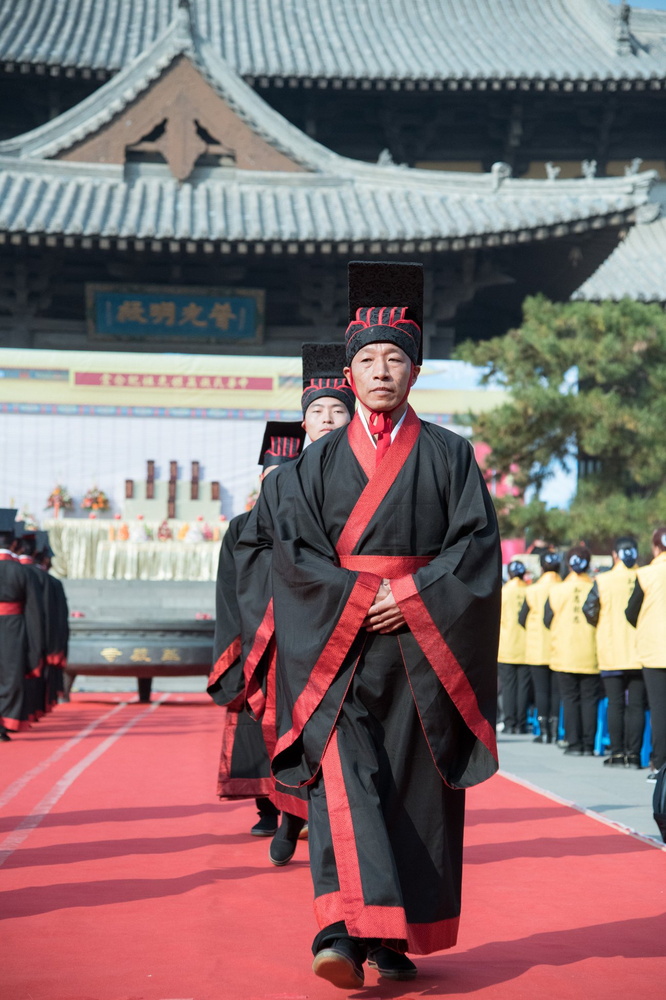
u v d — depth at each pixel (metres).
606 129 30.59
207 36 33.50
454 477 3.86
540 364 20.45
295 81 30.08
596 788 8.50
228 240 23.78
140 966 3.77
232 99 25.83
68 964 3.79
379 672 3.73
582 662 10.78
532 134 31.06
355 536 3.83
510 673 13.23
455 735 3.73
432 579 3.64
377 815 3.54
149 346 26.42
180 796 7.84
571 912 4.65
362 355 3.93
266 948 4.00
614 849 6.07
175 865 5.48
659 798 5.33
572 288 27.19
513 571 13.27
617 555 10.04
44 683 12.82
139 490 25.05
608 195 24.09
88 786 8.26
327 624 3.72
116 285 25.94
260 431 25.52
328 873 3.54
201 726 13.37
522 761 10.34
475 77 29.08
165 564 23.28
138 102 25.69
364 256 24.83
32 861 5.55
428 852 3.66
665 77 29.09
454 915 3.68
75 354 25.25
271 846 5.52
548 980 3.65
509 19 35.50
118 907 4.61
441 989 3.56
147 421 25.30
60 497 24.42
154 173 26.19
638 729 9.88
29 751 10.56
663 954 3.99
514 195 25.16
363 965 3.88
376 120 31.44
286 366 25.61
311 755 3.70
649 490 21.73
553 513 19.94
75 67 29.91
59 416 25.14
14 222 23.27
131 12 35.81
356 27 34.69
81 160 25.78
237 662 6.18
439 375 25.22
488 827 6.77
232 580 6.30
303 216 24.98
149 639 16.48
